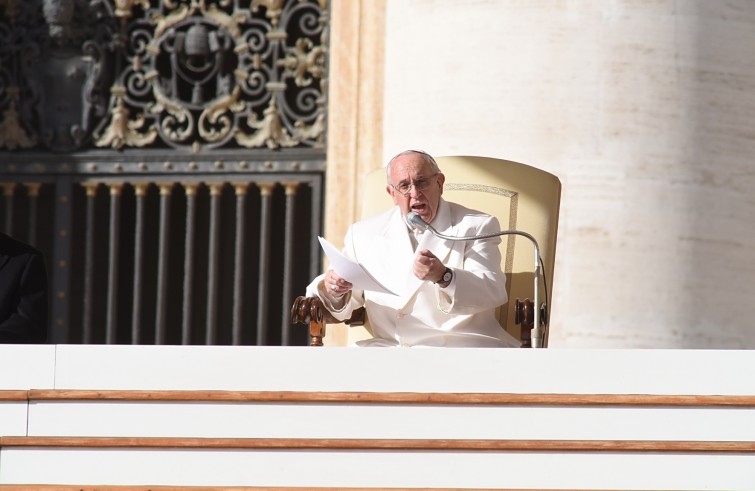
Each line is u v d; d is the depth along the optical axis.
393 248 17.34
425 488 12.34
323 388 12.60
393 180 17.11
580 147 22.53
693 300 22.50
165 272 27.94
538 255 15.25
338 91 26.56
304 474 12.45
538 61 22.67
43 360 12.80
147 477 12.55
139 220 28.08
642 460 12.25
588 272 22.38
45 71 28.41
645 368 12.40
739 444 12.17
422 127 23.27
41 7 28.42
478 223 17.20
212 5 27.95
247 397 12.60
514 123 22.64
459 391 12.51
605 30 22.66
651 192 22.50
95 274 29.16
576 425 12.38
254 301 29.58
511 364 12.51
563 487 12.28
